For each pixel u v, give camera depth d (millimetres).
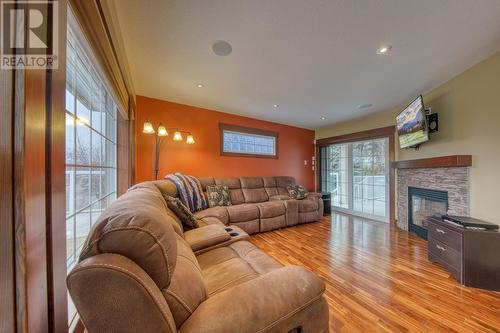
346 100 3201
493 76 1959
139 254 579
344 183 4766
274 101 3268
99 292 489
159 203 1275
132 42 1750
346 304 1505
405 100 3195
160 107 3244
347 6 1377
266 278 849
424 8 1396
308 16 1467
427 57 2008
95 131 1391
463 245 1773
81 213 1151
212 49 1868
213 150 3766
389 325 1307
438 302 1529
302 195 4027
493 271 1690
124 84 1905
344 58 2023
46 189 529
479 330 1270
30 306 448
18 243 423
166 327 541
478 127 2096
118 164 2199
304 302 760
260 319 658
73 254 1039
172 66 2168
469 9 1406
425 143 2895
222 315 647
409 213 3242
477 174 2096
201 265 1325
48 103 538
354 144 4555
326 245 2680
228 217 2961
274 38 1714
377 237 2990
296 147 4930
